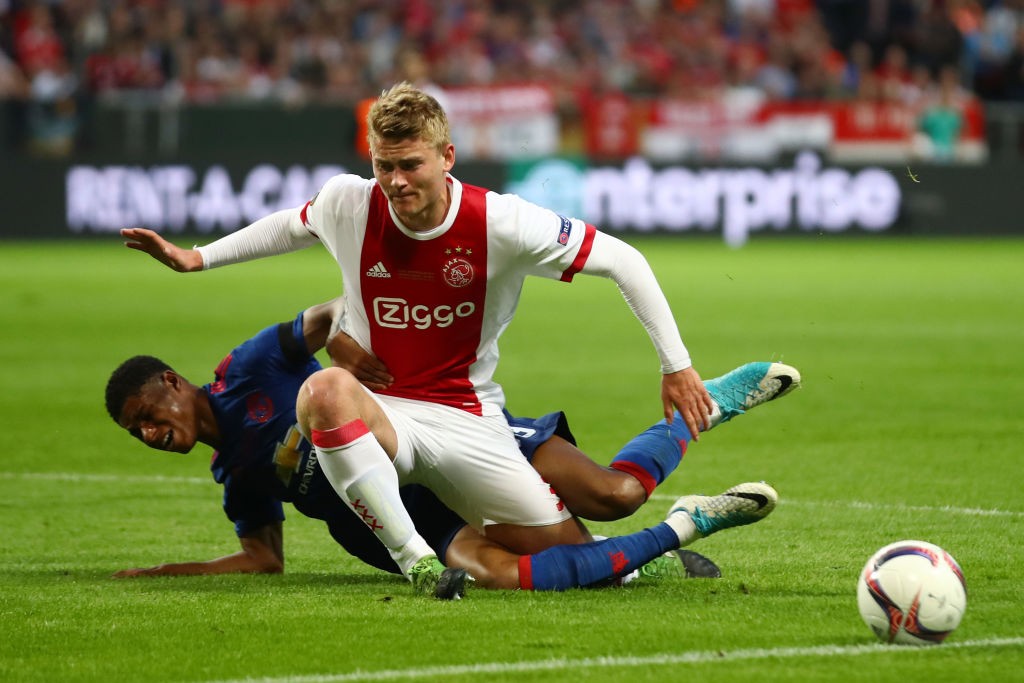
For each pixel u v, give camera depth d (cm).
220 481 1355
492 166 6575
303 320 1316
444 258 1242
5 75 6975
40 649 1036
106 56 7094
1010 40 7925
